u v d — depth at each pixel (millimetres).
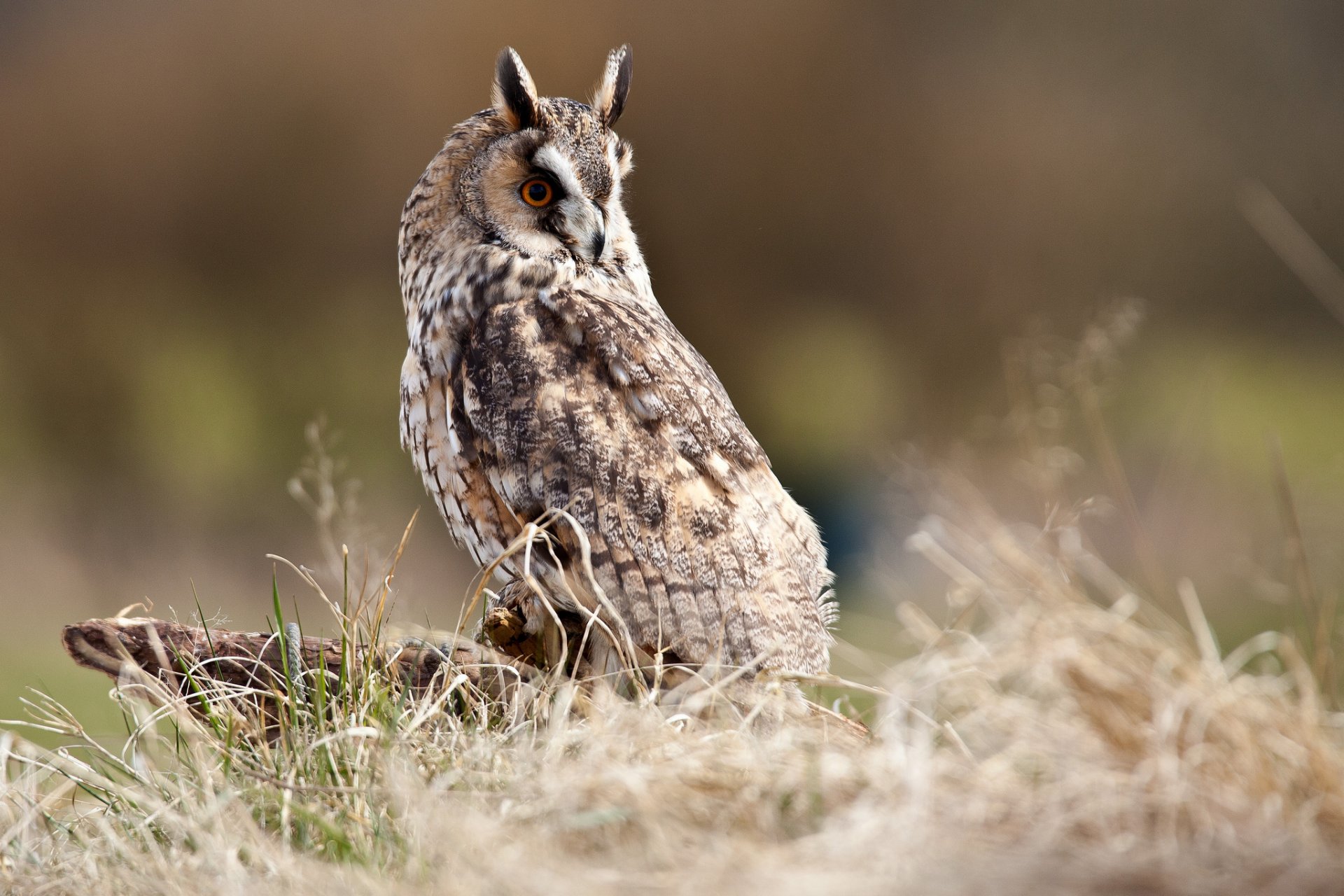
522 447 11188
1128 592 11062
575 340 11211
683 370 11219
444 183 11266
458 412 11219
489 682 11102
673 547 11164
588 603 11164
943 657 11000
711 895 10891
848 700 11117
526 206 11250
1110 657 10992
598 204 11266
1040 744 10961
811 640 11188
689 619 11164
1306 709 10961
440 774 11000
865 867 10898
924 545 11047
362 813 10992
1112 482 11234
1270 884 10891
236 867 10953
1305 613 11086
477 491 11219
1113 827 10922
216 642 11117
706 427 11203
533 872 10906
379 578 11141
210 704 11062
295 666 11094
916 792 10922
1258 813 10930
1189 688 10969
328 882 10930
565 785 10945
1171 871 10898
